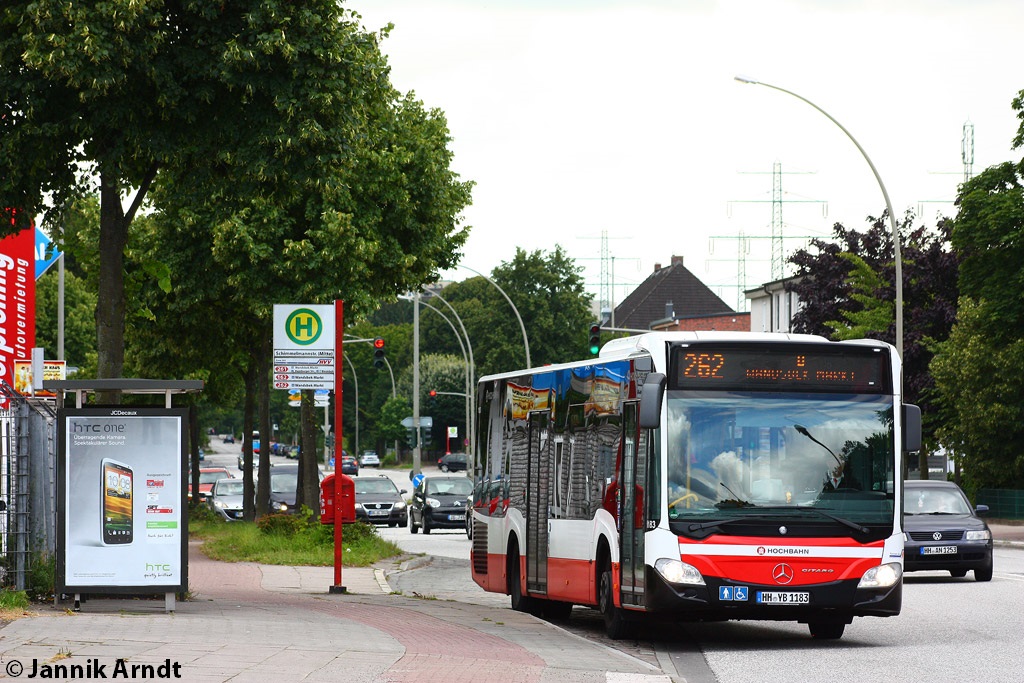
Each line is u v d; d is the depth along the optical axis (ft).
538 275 515.50
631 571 72.08
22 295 129.90
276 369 107.04
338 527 100.68
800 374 71.36
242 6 79.41
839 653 68.54
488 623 77.05
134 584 68.13
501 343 517.55
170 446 68.64
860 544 69.67
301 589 103.09
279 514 148.97
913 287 254.27
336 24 80.79
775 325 462.60
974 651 68.54
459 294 599.98
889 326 248.93
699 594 68.59
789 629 83.51
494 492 100.68
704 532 69.00
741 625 86.17
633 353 74.33
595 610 101.24
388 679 49.42
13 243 129.18
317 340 107.34
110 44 74.74
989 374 220.02
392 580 121.90
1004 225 198.29
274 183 84.48
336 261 152.66
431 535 215.10
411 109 163.32
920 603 97.96
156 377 195.31
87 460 68.08
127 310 90.38
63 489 67.82
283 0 79.56
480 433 106.32
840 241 282.36
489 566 100.83
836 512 69.82
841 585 69.26
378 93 85.92
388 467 583.17
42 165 79.82
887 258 275.80
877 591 69.56
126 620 63.82
